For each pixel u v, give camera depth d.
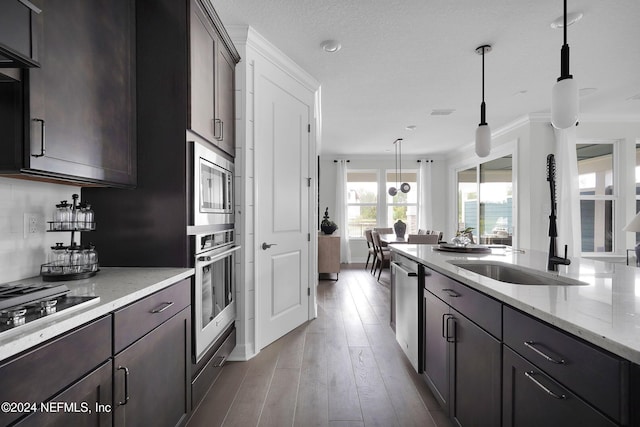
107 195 1.70
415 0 2.11
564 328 0.86
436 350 1.90
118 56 1.53
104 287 1.26
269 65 2.75
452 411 1.66
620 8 2.15
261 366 2.38
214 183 2.02
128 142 1.61
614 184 4.77
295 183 3.12
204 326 1.81
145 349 1.25
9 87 1.04
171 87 1.68
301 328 3.14
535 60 2.91
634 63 2.96
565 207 4.45
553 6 2.16
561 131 4.47
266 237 2.73
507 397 1.17
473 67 3.06
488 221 6.11
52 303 0.93
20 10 0.93
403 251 2.57
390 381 2.17
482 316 1.35
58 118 1.16
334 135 5.82
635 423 0.69
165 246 1.68
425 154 7.72
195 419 1.77
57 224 1.44
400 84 3.47
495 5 2.15
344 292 4.60
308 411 1.84
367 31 2.47
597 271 1.64
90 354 0.96
